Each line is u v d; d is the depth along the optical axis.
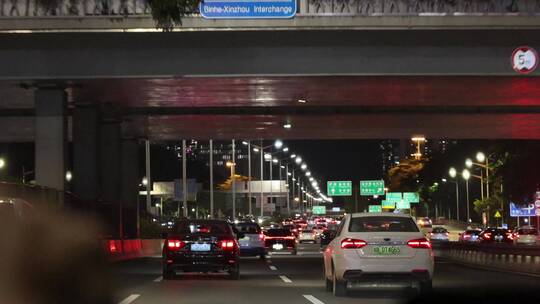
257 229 36.47
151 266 29.94
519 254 28.92
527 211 56.94
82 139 36.50
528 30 27.11
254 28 26.75
